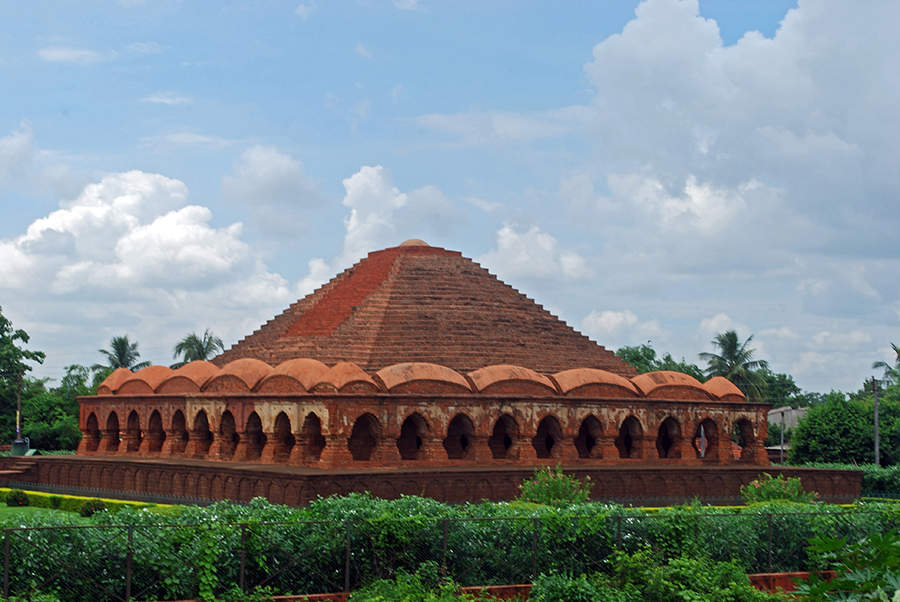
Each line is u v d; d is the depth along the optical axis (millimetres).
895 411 68125
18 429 76438
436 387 44969
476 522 25203
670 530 26719
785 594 23578
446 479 40312
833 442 66000
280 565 23156
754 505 33156
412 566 24266
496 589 24453
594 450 49125
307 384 43500
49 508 47469
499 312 54812
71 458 52344
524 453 46281
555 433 47750
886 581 14500
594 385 49312
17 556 20719
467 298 54719
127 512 23031
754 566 27906
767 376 116250
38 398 84625
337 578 23750
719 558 27078
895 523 30047
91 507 44312
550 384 48281
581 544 25922
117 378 57312
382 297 53656
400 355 49156
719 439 52625
